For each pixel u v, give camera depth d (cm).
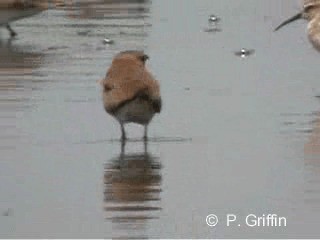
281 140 3150
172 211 2620
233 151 3066
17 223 2569
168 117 3375
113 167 2934
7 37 4562
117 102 3058
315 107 3478
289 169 2909
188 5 5188
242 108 3472
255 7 5125
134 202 2688
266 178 2845
